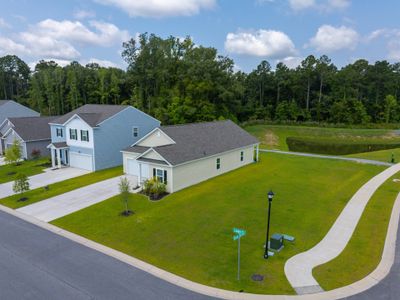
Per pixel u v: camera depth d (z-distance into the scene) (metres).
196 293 10.80
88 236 15.78
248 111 69.75
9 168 31.64
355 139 55.44
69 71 77.38
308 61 75.19
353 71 77.62
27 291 11.09
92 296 10.72
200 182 25.34
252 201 20.41
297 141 52.69
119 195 22.16
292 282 11.31
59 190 23.84
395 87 80.75
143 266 12.72
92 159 30.02
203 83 52.19
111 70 80.50
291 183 24.72
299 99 78.62
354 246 14.08
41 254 13.90
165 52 61.41
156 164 22.89
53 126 33.75
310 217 17.61
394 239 14.74
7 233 16.28
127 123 33.16
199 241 14.91
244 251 13.78
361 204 19.67
